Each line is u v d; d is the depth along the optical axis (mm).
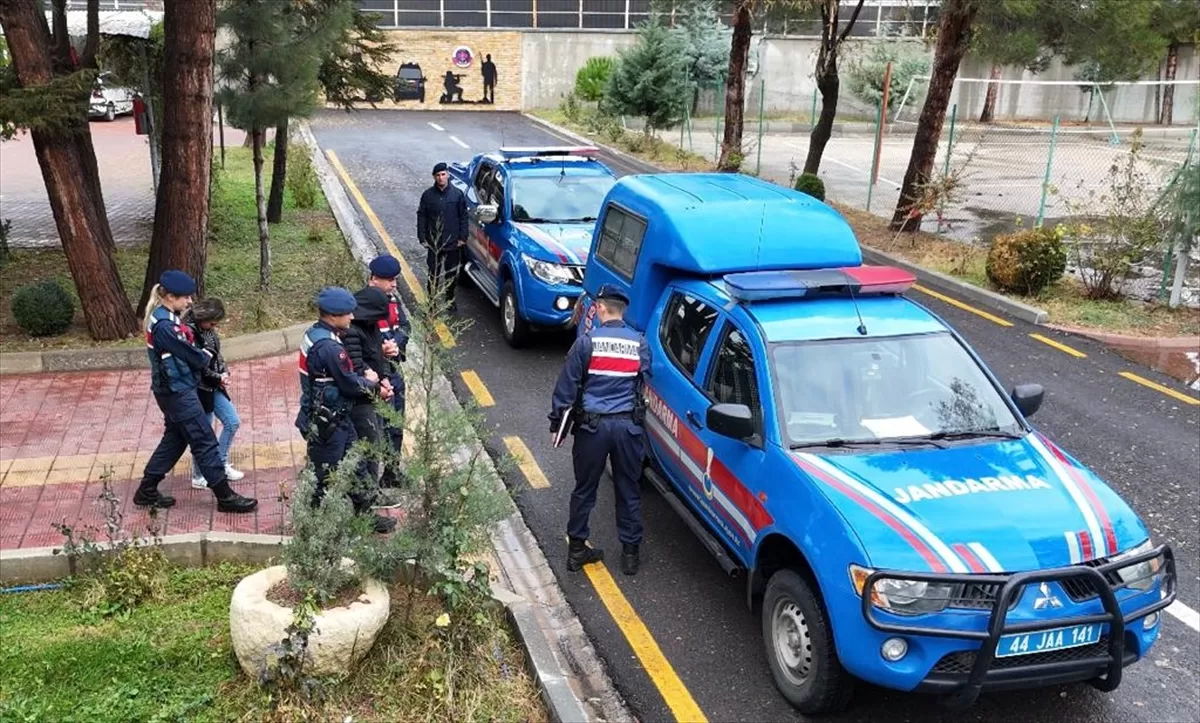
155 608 5625
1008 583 4453
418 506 5336
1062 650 4688
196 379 6664
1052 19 15875
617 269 8047
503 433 8961
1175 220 12641
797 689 5145
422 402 7562
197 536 6207
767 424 5547
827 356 5852
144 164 23078
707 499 6199
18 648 5152
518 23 38281
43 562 5867
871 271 6574
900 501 4922
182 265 10469
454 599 5168
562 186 12094
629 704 5312
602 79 35625
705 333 6531
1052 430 9297
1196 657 5848
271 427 8539
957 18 15852
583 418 6336
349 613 4863
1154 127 35062
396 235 16469
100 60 15133
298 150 19844
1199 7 22125
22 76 9453
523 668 5297
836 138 32875
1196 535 7316
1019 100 37781
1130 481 8250
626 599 6336
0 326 10781
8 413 8664
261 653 4801
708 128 33969
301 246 15172
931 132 16781
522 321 11008
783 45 37156
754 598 5730
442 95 38031
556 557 6875
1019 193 21922
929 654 4559
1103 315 12797
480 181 13266
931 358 6012
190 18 9961
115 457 7809
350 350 6875
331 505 5020
